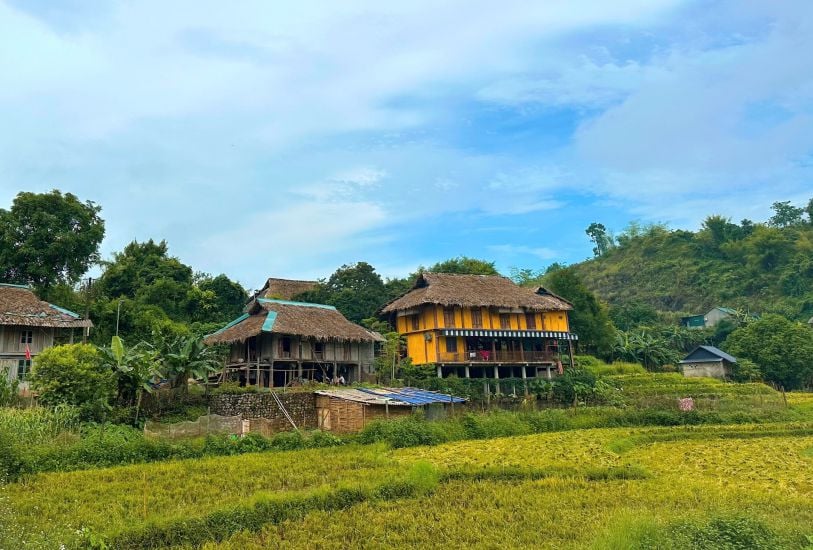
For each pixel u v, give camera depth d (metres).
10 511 15.43
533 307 53.53
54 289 46.88
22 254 45.34
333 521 16.58
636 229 146.00
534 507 17.89
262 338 41.59
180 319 53.53
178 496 18.58
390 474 21.75
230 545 14.73
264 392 35.31
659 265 124.50
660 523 14.23
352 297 59.75
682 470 24.56
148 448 24.69
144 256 59.44
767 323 70.94
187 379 35.06
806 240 114.06
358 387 40.31
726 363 67.31
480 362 50.75
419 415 34.69
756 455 28.44
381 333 52.31
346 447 28.64
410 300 51.31
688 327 90.38
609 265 137.12
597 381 52.69
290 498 17.48
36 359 30.39
